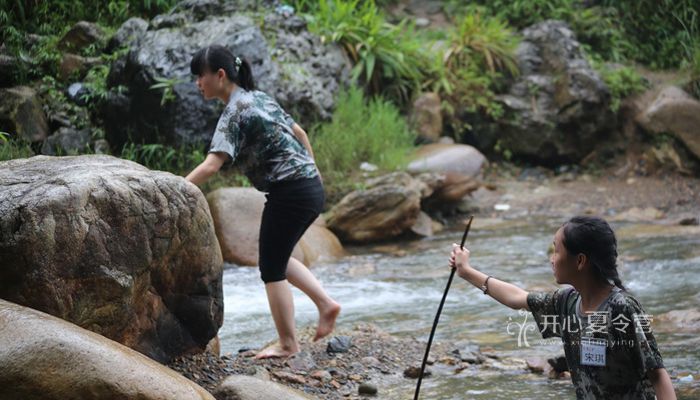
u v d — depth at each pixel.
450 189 11.20
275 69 10.62
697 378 4.91
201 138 10.12
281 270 5.25
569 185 12.59
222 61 5.07
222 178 10.27
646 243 9.21
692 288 7.29
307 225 5.23
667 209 11.24
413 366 5.14
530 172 13.11
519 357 5.53
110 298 3.95
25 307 3.47
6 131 9.78
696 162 12.57
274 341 5.62
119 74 10.45
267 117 5.10
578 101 12.93
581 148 13.15
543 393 4.75
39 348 3.26
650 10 14.83
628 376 3.30
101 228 3.92
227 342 6.04
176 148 10.12
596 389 3.35
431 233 10.44
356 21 12.59
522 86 13.33
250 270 8.66
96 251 3.89
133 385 3.31
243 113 5.04
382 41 12.65
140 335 4.30
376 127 11.37
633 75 13.52
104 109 10.45
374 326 6.20
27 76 10.62
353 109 11.41
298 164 5.16
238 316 6.86
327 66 11.55
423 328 6.39
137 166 4.48
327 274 8.55
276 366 5.12
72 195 3.83
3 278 3.71
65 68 10.79
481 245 9.68
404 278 8.27
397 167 10.89
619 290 3.34
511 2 14.94
